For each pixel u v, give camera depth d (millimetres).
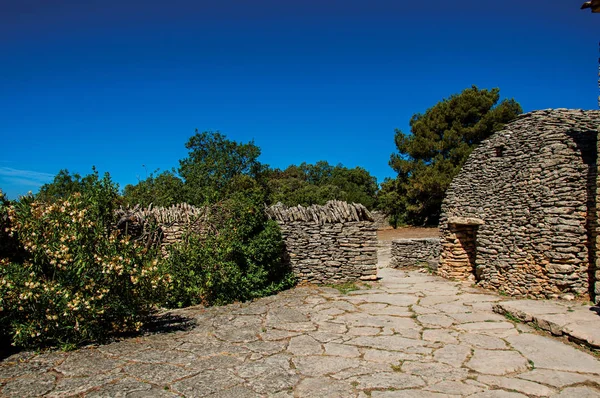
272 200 34188
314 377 5266
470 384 5000
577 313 7594
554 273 9258
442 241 14016
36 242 6504
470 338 6875
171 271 9758
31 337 6305
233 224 10836
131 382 5094
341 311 8891
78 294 6422
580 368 5453
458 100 33906
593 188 9008
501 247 11047
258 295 10500
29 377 5238
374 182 64812
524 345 6449
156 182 21625
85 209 6949
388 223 40094
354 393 4777
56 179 17562
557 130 9891
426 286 11859
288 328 7613
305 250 12125
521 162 10672
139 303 7316
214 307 9562
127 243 7242
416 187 33781
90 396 4695
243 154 35625
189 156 34969
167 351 6305
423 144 34656
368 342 6719
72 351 6281
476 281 12555
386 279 13219
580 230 9062
